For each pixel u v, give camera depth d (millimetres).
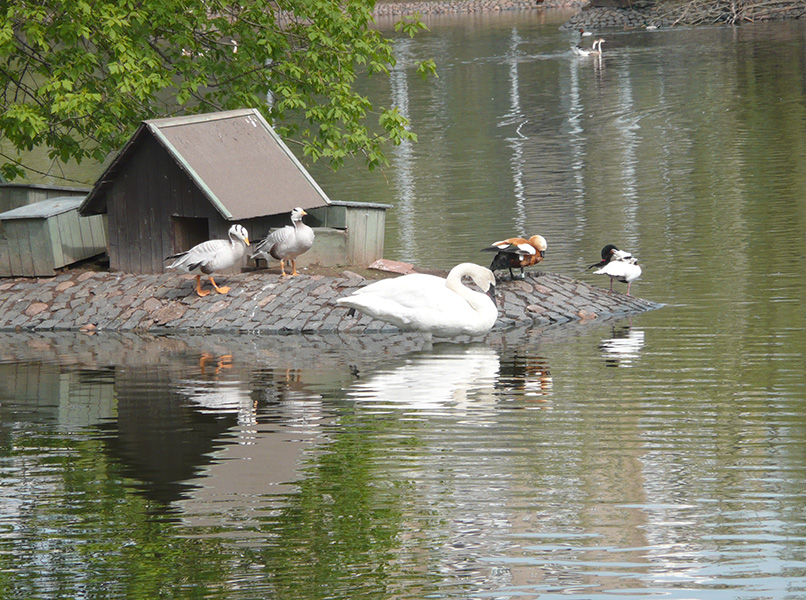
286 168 19688
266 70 23750
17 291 19156
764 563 8094
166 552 8594
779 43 62438
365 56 23703
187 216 18938
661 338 15328
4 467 10734
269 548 8625
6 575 8297
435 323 15352
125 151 19031
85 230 20359
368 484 9898
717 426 11234
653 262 20391
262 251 18469
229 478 10180
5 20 20734
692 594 7676
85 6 20250
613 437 11016
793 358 13828
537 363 14258
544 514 9078
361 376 13867
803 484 9531
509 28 87438
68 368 15008
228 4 23672
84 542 8859
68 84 20328
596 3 86875
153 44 23406
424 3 106250
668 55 61375
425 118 45625
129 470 10516
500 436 11172
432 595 7777
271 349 15797
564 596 7699
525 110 45812
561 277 18453
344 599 7707
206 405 12719
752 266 19531
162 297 18344
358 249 19844
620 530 8734
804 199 25297
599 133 38781
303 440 11242
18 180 34469
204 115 19734
